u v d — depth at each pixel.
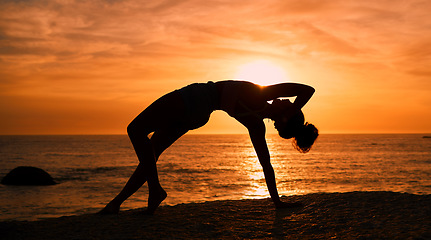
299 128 3.07
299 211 3.30
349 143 139.38
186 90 3.06
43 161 47.94
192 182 24.23
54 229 2.83
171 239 2.50
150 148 3.14
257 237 2.55
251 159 54.62
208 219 3.10
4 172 32.56
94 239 2.53
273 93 3.07
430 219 2.75
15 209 13.20
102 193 18.47
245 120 3.16
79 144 135.25
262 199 4.09
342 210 3.20
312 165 41.50
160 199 3.32
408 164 42.75
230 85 3.12
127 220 3.10
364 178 27.33
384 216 2.92
